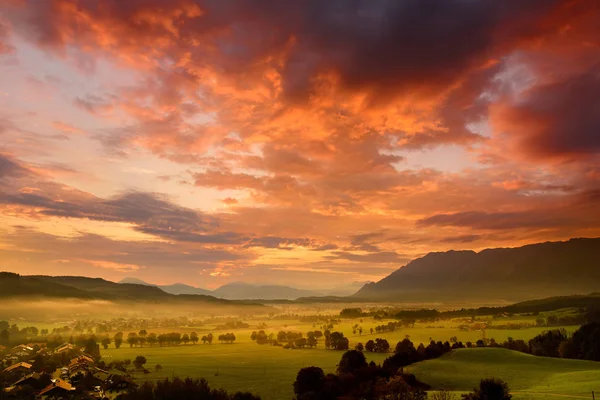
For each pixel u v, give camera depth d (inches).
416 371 5270.7
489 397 3410.4
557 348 7293.3
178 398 4635.8
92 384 6082.7
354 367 6013.8
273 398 5103.3
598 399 3353.8
